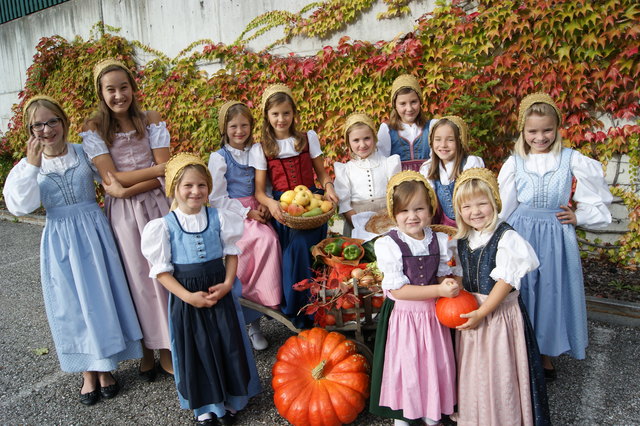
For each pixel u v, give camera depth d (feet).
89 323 8.95
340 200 11.00
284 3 18.28
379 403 7.89
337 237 10.52
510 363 7.20
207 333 8.09
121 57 23.16
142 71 23.02
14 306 14.28
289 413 8.04
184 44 21.48
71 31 25.77
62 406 9.32
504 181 9.45
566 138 13.76
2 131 32.48
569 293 9.03
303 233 9.98
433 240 7.91
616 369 9.52
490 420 7.27
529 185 9.13
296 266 9.78
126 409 9.13
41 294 15.12
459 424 7.66
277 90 10.43
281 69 18.17
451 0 14.73
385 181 10.79
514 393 7.20
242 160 10.90
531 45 13.67
